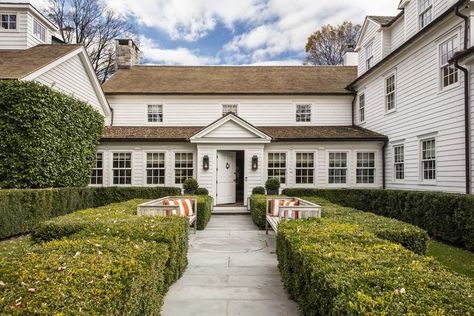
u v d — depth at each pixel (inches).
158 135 629.9
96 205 568.7
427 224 353.4
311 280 122.3
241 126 607.8
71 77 553.0
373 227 203.0
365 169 623.2
